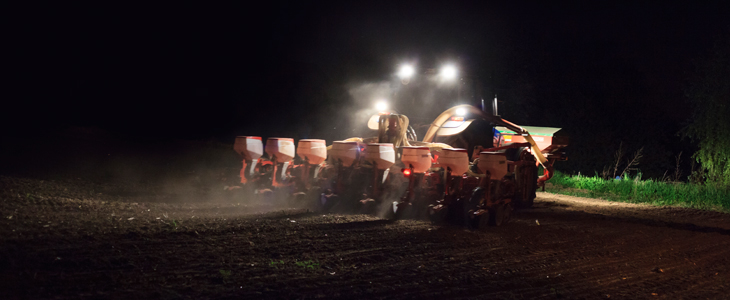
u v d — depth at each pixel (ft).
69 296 12.17
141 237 17.90
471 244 20.62
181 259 15.66
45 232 17.56
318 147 28.40
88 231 18.16
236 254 16.66
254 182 29.45
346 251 18.03
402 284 14.87
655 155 70.59
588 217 30.86
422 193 26.21
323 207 27.40
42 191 25.59
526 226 26.11
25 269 13.73
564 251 20.70
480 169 24.98
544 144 37.19
